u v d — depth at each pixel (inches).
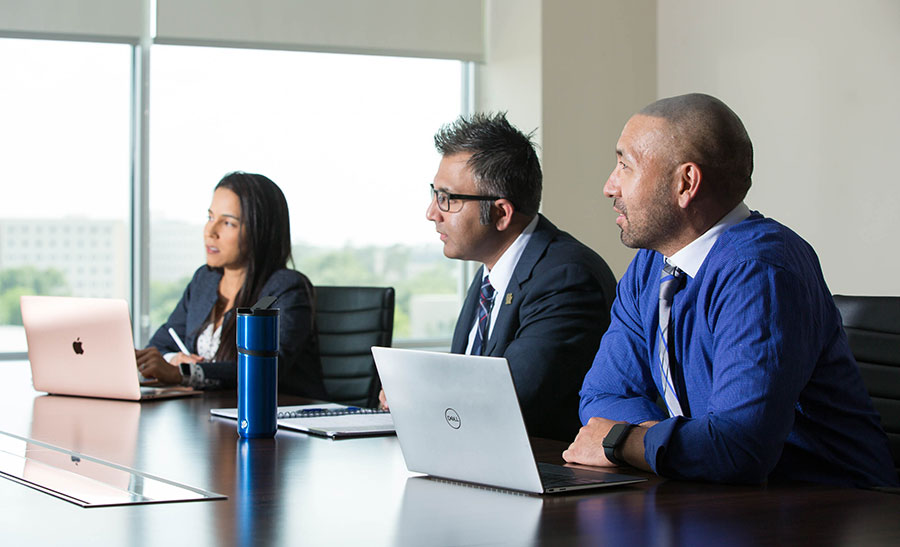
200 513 49.9
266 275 128.9
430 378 57.6
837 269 169.0
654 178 70.2
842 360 69.4
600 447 64.9
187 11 187.0
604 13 201.9
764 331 61.9
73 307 103.0
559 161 198.4
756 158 184.4
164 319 190.9
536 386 94.5
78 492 55.2
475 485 57.6
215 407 96.9
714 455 58.4
